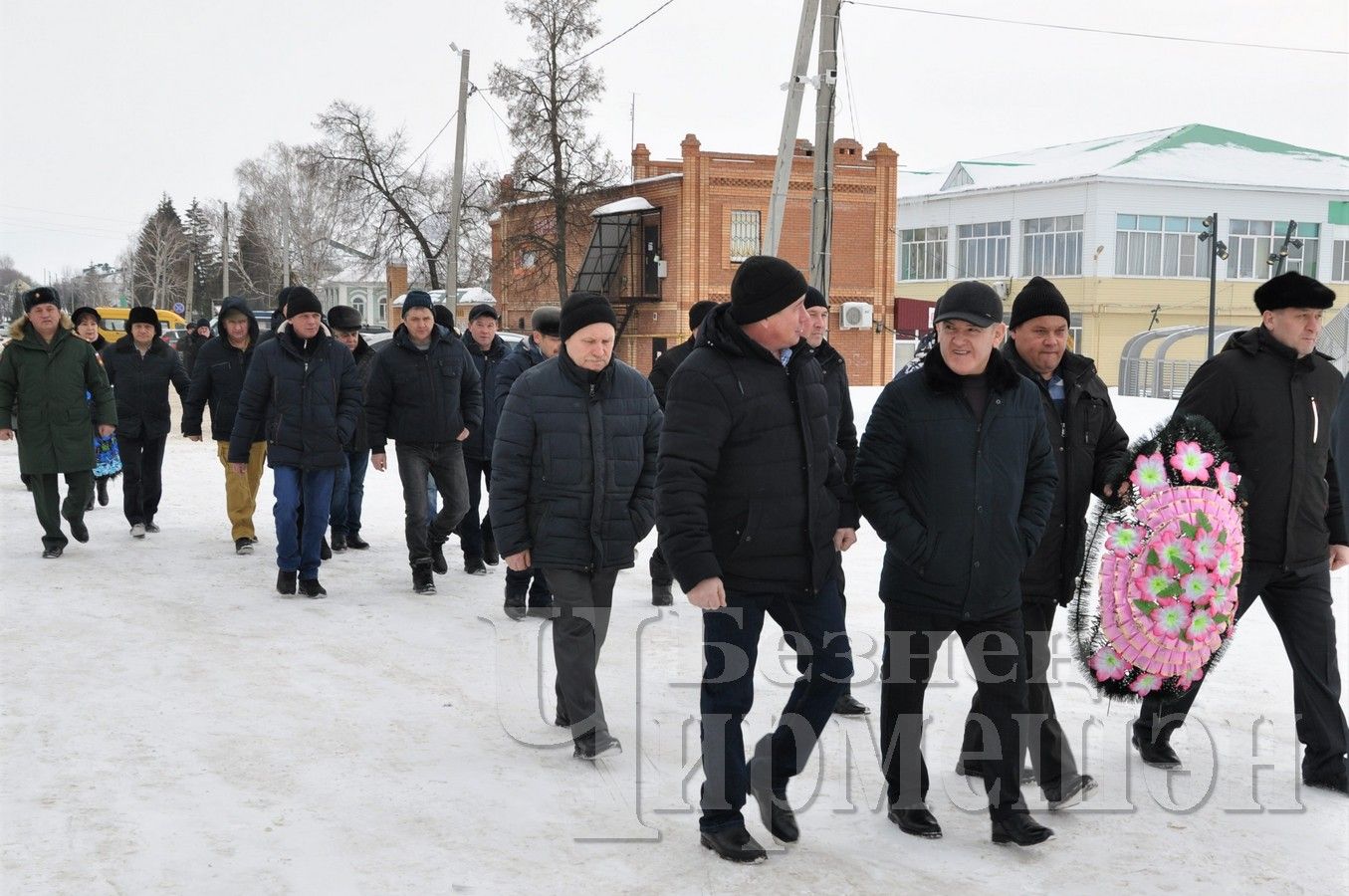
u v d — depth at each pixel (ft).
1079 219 171.63
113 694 19.21
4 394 30.83
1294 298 15.31
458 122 111.96
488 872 12.87
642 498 17.62
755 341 13.34
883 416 13.91
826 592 13.79
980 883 12.71
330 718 18.19
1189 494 15.14
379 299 281.95
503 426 17.39
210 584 28.22
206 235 361.92
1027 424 13.87
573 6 140.67
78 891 12.27
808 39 48.06
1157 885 12.67
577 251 151.02
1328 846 13.69
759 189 138.00
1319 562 15.66
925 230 192.03
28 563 30.60
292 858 13.15
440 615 25.20
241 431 27.14
